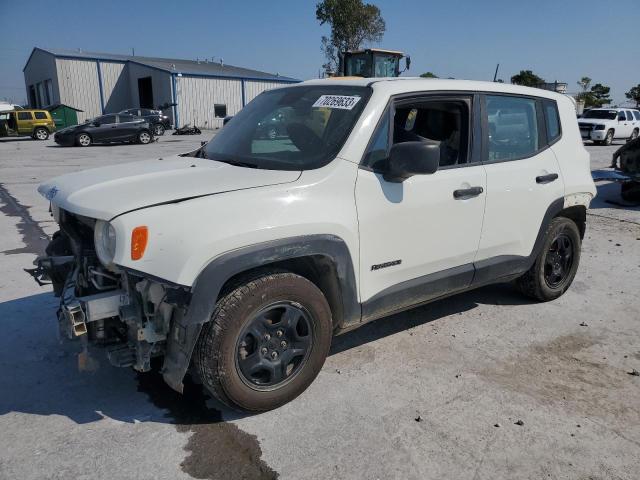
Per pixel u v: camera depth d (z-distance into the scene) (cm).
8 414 311
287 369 319
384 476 267
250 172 321
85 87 4338
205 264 272
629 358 396
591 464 280
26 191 1076
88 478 260
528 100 439
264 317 302
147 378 351
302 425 305
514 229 426
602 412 326
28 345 394
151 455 278
